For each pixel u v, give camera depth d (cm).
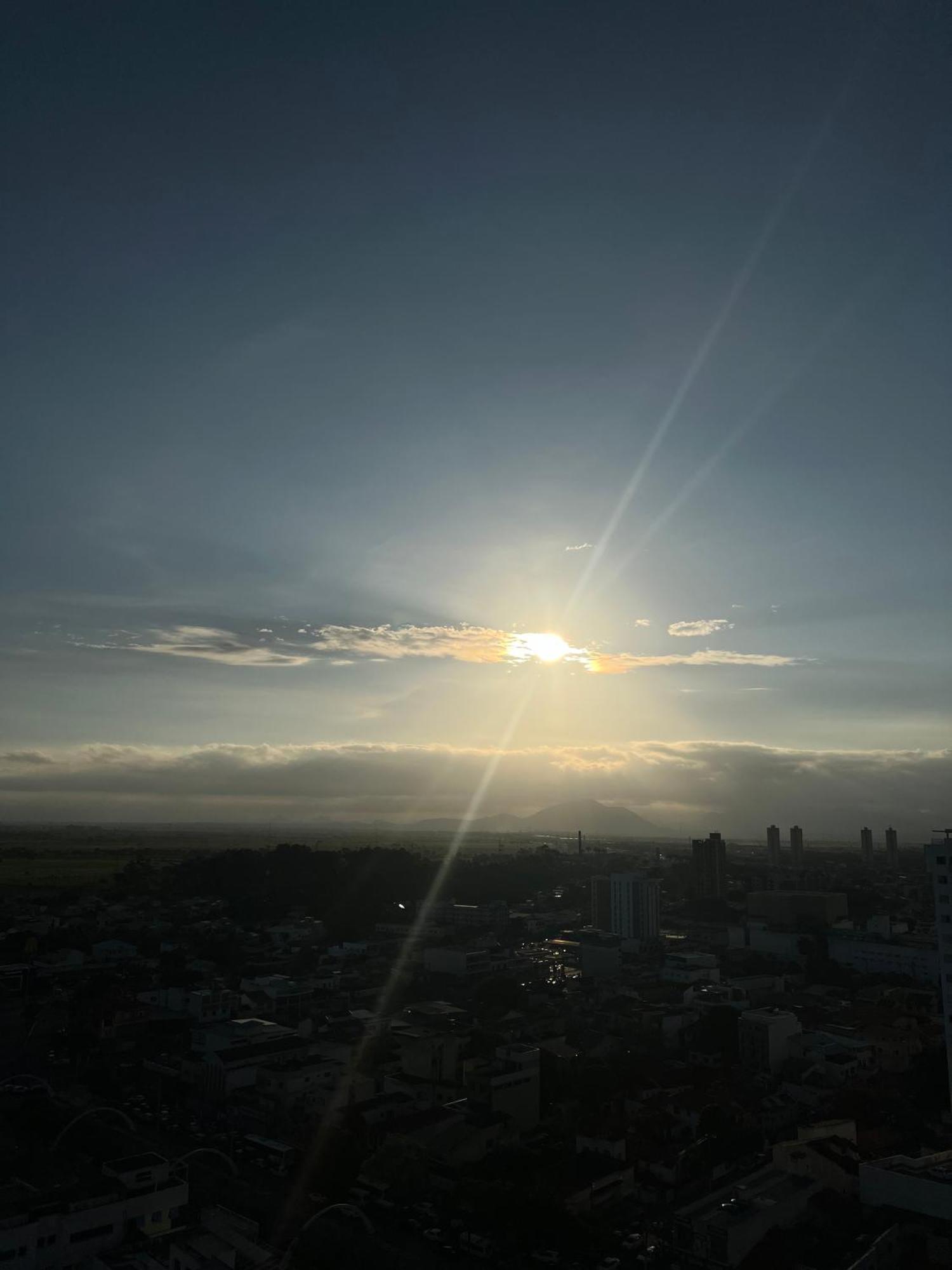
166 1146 12069
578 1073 14425
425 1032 15538
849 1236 9138
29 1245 8294
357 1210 9238
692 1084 14738
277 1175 11156
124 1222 8862
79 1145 10906
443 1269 8931
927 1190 9388
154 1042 16500
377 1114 12750
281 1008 19062
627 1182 11019
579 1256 9125
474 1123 12088
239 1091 13812
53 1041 16562
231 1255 8225
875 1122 12912
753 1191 9806
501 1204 9575
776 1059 15900
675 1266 9031
